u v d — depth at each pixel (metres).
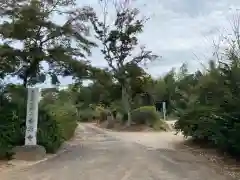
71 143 18.16
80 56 22.80
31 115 13.53
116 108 37.62
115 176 9.10
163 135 24.33
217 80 13.15
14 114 13.41
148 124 32.97
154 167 10.34
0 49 14.33
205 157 12.36
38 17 14.98
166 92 48.53
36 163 11.61
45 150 13.45
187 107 16.67
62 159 12.16
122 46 35.41
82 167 10.46
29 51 15.44
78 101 50.47
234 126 11.27
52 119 15.46
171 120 38.66
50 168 10.42
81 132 27.47
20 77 16.28
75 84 18.36
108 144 17.06
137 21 35.69
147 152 13.52
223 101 12.31
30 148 12.66
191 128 15.95
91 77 17.66
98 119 44.72
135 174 9.34
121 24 35.25
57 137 15.04
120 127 34.50
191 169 10.10
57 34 15.55
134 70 35.50
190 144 16.09
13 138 13.11
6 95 14.23
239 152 11.63
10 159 12.20
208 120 13.56
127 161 11.41
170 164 10.87
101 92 43.88
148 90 40.59
